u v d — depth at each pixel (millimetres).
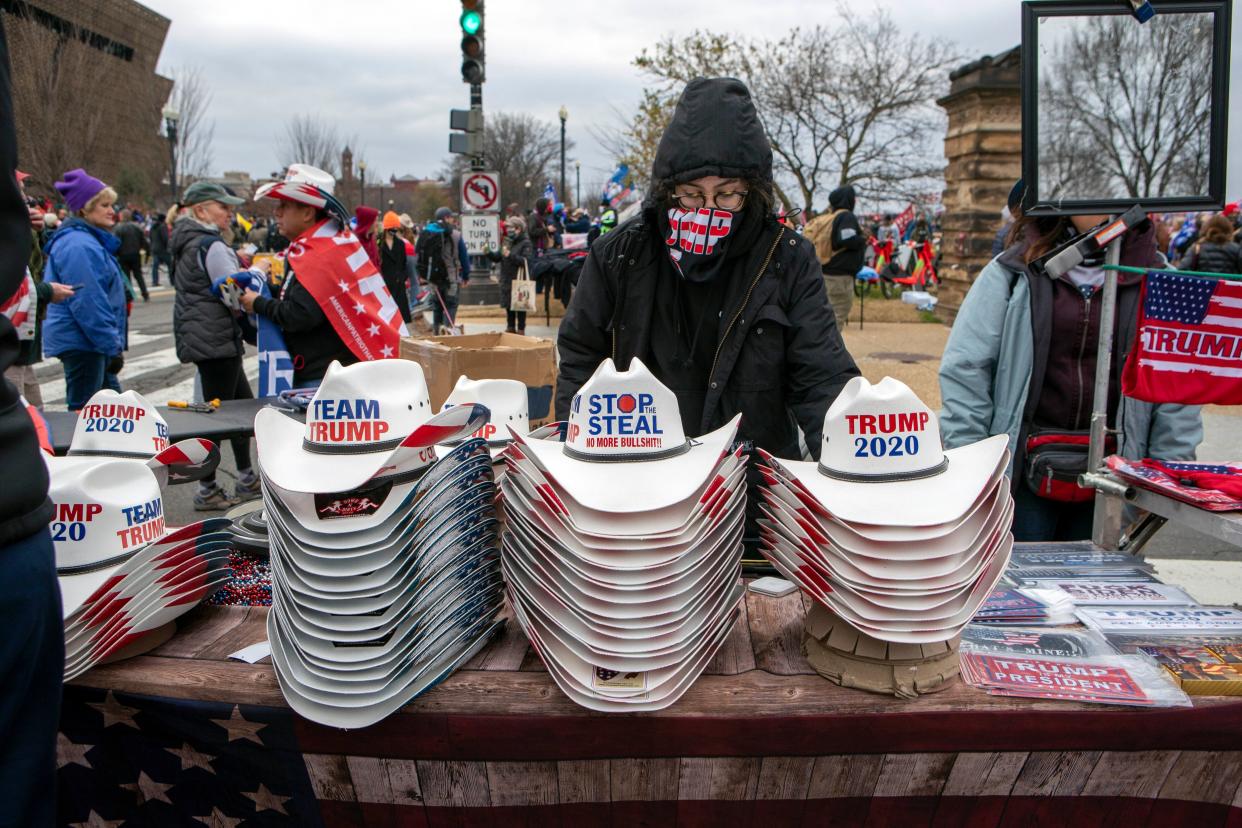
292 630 1535
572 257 13797
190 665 1671
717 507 1492
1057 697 1507
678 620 1461
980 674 1577
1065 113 2174
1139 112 2182
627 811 1592
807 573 1543
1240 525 1740
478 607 1688
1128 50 2164
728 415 2252
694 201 2105
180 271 5039
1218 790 1557
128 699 1636
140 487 1793
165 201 30703
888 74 20641
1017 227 2734
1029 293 2562
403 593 1492
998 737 1507
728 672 1614
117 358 5910
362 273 4160
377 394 1618
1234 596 3873
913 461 1550
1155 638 1738
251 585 2127
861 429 1559
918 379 8805
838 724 1506
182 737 1647
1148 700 1495
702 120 2027
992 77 13461
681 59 20188
